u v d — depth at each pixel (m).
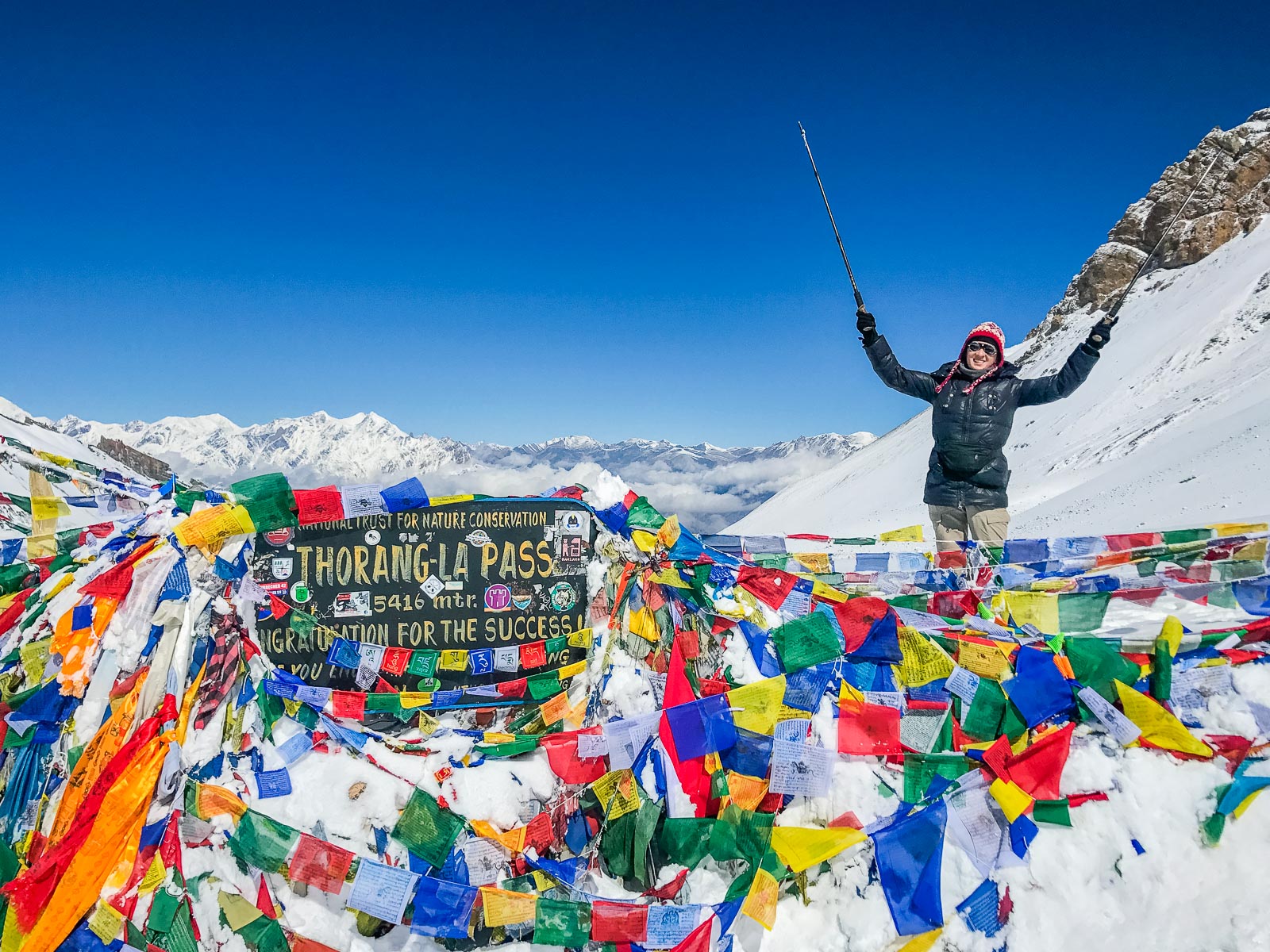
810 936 2.84
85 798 2.86
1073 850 2.91
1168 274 103.56
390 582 3.71
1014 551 5.04
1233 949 2.57
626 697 3.52
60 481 4.12
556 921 2.78
